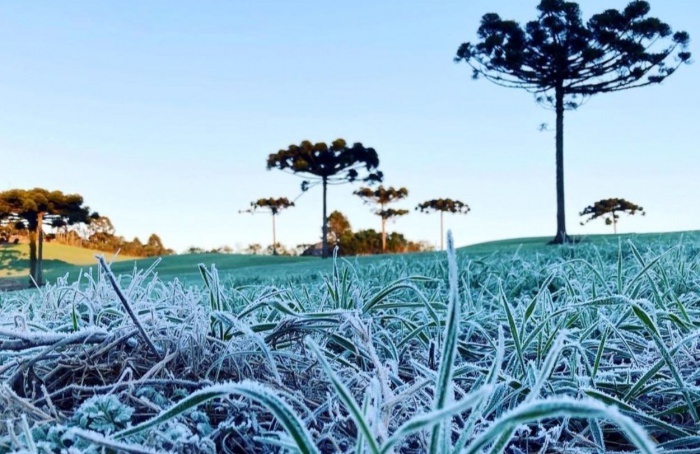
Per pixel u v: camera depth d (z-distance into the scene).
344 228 64.19
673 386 1.82
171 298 2.63
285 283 5.43
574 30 25.80
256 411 1.61
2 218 42.78
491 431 0.87
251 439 1.44
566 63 26.55
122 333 1.81
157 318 1.88
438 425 1.00
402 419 1.52
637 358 2.14
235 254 37.94
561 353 2.14
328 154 44.59
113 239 69.62
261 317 2.85
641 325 2.42
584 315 2.68
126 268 26.22
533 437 1.56
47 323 2.37
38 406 1.63
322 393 1.83
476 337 2.78
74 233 66.88
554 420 1.77
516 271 4.75
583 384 1.79
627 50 25.84
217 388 1.01
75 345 1.83
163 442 1.30
